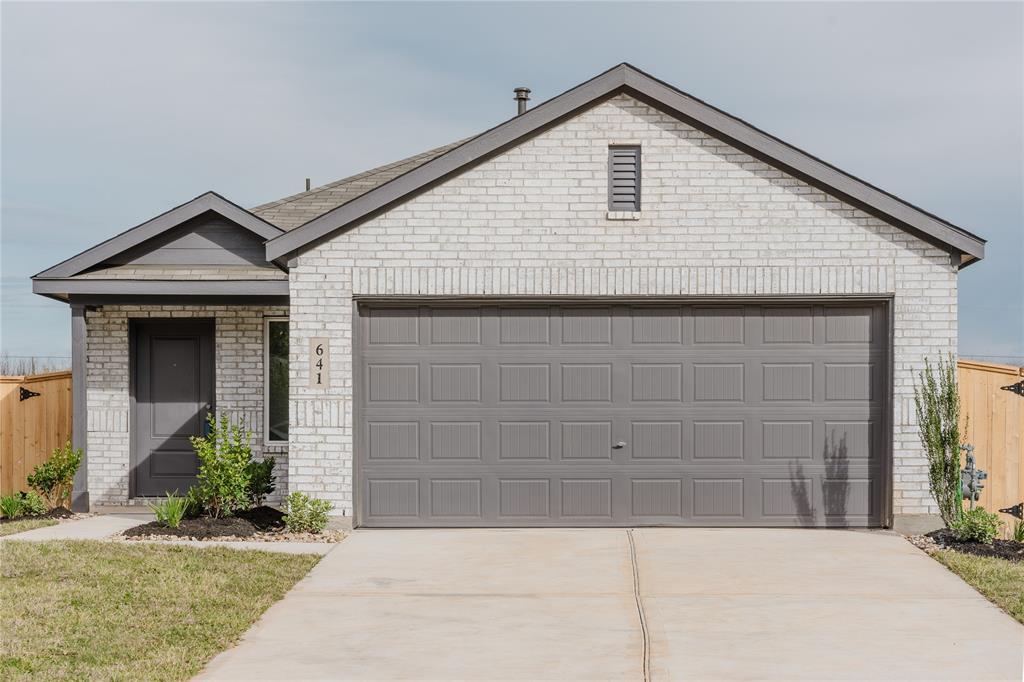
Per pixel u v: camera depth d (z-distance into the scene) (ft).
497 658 25.80
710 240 41.68
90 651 25.84
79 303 48.19
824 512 42.04
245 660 25.72
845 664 25.21
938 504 40.16
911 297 41.32
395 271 42.01
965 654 26.00
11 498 46.16
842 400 42.06
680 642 27.02
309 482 41.91
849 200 41.39
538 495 42.34
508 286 41.88
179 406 52.19
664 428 42.34
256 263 50.44
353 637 27.63
